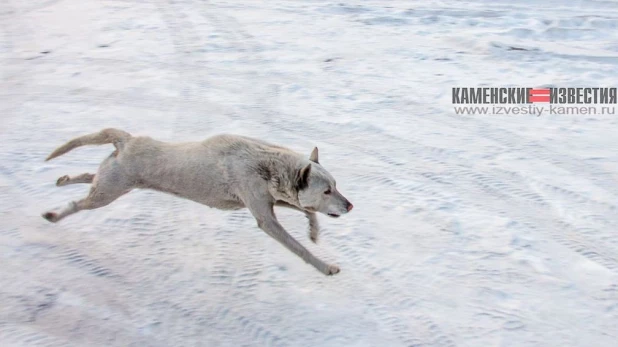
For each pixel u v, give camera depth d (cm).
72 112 986
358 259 634
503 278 605
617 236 675
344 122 967
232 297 580
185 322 551
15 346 510
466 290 590
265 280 602
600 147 893
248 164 558
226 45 1330
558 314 559
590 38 1409
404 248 651
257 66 1212
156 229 675
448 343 528
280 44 1341
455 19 1537
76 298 573
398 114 1003
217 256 635
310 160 570
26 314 550
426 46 1339
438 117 996
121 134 597
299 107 1023
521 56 1277
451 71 1193
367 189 769
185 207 715
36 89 1083
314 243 610
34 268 608
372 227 686
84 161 821
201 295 582
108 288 588
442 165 835
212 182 567
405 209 725
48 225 677
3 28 1450
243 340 534
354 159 850
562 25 1486
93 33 1408
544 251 647
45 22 1498
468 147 890
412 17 1555
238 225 686
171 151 582
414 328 545
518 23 1505
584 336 533
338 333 539
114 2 1683
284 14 1579
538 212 723
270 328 545
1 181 766
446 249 650
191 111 998
